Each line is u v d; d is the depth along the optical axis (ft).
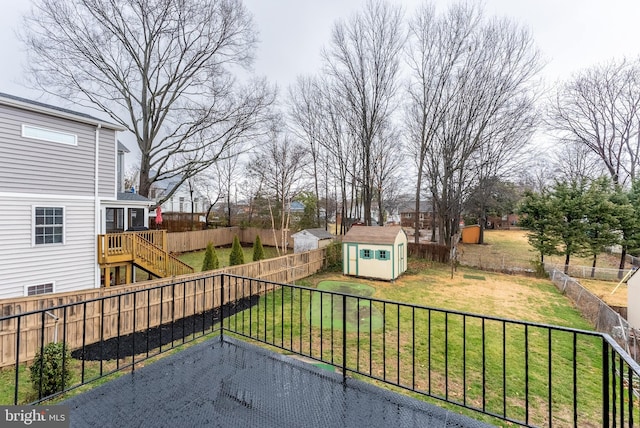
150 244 29.09
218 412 6.93
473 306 26.81
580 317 24.49
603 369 5.67
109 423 6.55
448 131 49.19
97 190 27.02
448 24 47.24
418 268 43.80
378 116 53.72
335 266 42.63
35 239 22.99
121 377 8.52
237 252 35.27
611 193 39.14
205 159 56.13
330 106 58.08
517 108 45.37
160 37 46.83
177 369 9.03
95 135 27.02
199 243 61.46
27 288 22.49
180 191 101.86
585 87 49.39
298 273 36.17
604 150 50.29
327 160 65.62
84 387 12.26
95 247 26.58
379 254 36.35
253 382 8.30
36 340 15.93
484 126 46.80
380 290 31.68
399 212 111.55
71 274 25.03
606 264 46.29
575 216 39.91
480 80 46.16
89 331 17.74
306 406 7.22
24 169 22.41
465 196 50.31
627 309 26.32
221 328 11.63
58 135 24.40
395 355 16.34
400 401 7.47
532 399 12.89
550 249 40.65
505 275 40.11
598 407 12.43
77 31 40.63
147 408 7.08
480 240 68.59
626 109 47.91
